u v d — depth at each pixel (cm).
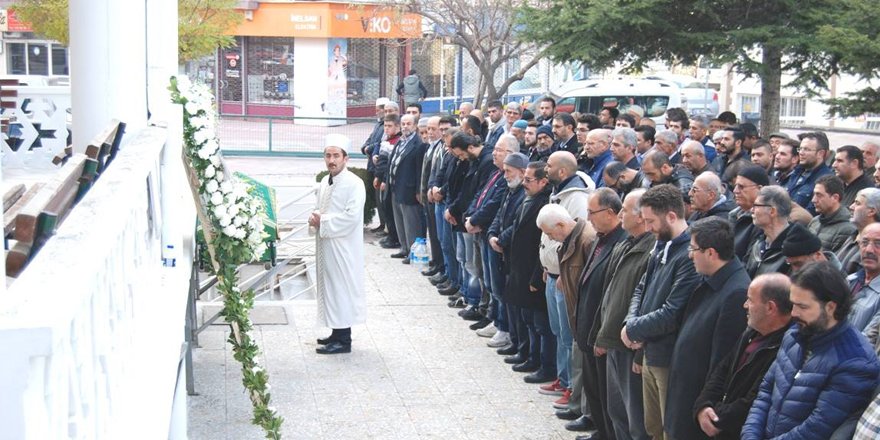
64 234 246
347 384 857
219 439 741
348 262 930
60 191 277
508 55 2142
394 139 1409
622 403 656
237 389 843
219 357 927
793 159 865
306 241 1409
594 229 725
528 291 840
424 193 1235
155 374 422
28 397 185
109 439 288
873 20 1261
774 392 463
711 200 706
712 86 3091
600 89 2064
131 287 356
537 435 747
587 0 1402
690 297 561
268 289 1167
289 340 984
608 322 638
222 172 722
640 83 2097
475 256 1027
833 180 668
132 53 544
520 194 882
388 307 1109
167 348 462
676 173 838
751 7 1389
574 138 1098
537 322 848
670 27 1374
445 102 3434
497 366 909
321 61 3372
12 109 977
